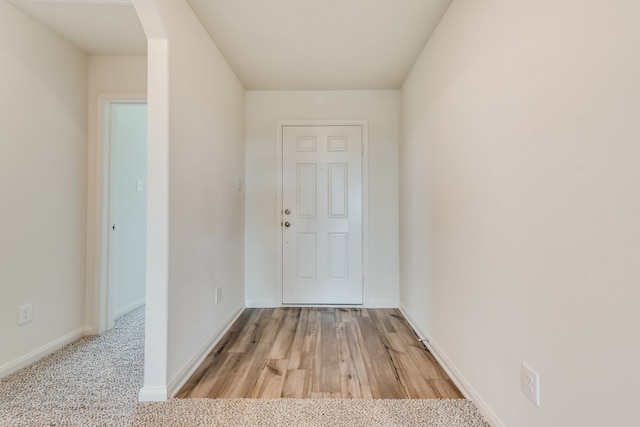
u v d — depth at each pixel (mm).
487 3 1385
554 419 981
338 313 2932
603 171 816
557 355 970
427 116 2217
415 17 1937
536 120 1066
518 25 1162
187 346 1780
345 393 1610
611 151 794
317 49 2332
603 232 816
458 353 1690
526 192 1119
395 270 3115
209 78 2121
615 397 786
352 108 3127
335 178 3141
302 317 2824
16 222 1860
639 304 729
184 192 1733
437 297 2016
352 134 3129
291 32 2104
